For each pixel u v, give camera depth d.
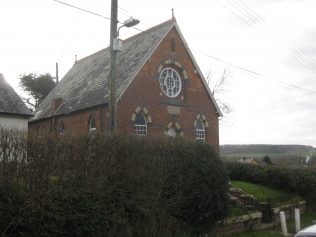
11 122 23.83
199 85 30.27
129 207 10.87
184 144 13.02
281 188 24.03
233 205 17.23
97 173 10.09
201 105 30.16
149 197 11.38
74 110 28.31
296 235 9.10
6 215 8.34
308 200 23.78
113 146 10.66
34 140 9.17
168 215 12.14
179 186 12.50
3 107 23.55
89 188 9.75
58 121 30.28
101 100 25.95
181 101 28.78
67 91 33.28
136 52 28.77
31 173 8.91
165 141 12.56
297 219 17.50
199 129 30.14
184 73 29.25
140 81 26.36
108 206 10.22
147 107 26.53
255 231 16.52
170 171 12.36
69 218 9.19
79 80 33.19
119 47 16.12
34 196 8.74
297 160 51.03
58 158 9.42
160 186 11.77
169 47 28.48
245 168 25.66
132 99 25.73
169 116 27.81
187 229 12.87
